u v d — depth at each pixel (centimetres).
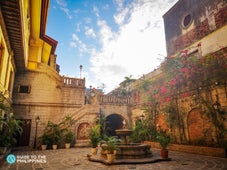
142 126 1647
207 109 1075
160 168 676
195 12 1582
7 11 806
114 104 1989
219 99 1012
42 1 1173
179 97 1314
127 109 2047
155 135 1487
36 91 1661
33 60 1759
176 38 1791
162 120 1482
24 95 1616
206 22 1452
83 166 735
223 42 1266
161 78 1525
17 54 1288
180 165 730
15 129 1055
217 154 932
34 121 1586
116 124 2334
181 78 1279
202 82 1127
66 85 1772
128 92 2230
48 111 1653
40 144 1503
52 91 1714
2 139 987
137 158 842
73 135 1574
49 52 2064
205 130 1079
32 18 1433
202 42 1454
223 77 1000
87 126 1666
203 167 681
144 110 1753
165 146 892
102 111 1909
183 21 1728
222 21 1305
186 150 1142
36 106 1627
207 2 1458
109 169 670
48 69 1752
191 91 1211
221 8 1327
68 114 1719
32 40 1797
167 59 1405
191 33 1602
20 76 1647
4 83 1057
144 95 1847
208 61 1105
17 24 908
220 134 977
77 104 1772
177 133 1307
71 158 954
